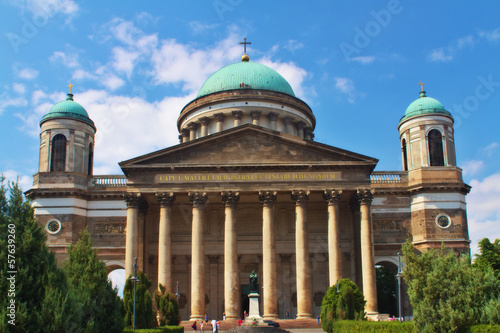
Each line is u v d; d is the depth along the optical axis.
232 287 53.75
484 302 31.17
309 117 79.69
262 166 56.34
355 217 59.56
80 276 32.16
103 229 65.62
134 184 56.41
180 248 65.19
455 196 65.69
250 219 66.75
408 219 66.56
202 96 77.31
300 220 55.41
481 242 59.75
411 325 34.34
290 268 65.06
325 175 56.69
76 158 66.94
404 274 34.56
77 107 69.25
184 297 64.00
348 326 40.31
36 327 23.56
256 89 75.38
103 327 30.44
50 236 63.59
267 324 46.62
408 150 69.31
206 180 56.38
